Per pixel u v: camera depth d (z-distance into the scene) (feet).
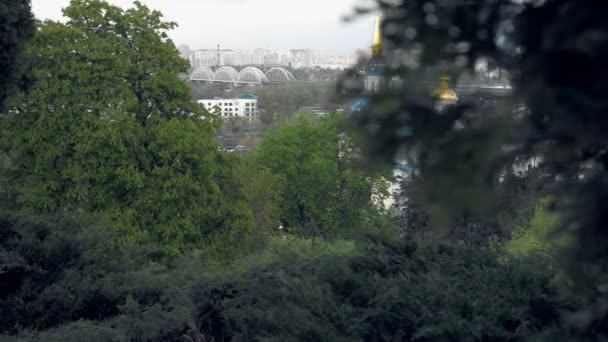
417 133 7.82
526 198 10.04
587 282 9.01
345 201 147.33
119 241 86.38
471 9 7.89
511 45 7.94
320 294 28.07
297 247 39.19
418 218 39.68
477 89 8.28
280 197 144.97
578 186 7.64
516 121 7.39
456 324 24.03
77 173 89.30
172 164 92.27
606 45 6.57
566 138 7.41
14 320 41.70
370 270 32.35
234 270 38.93
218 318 34.27
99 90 92.02
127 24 95.76
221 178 100.94
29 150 91.30
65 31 91.04
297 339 25.55
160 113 96.84
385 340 25.94
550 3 7.75
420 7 7.86
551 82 7.24
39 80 88.33
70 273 45.88
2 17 47.91
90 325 35.94
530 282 27.58
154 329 32.60
